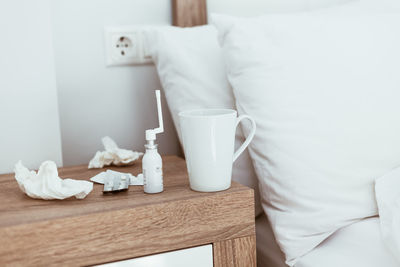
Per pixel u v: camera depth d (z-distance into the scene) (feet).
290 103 3.06
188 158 2.72
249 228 2.75
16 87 3.44
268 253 3.37
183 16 4.25
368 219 2.93
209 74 3.69
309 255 2.92
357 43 3.22
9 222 2.31
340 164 2.94
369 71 3.13
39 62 3.48
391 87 3.11
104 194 2.73
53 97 3.56
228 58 3.37
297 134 3.01
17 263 2.29
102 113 4.22
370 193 2.95
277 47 3.21
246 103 3.24
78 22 4.02
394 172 2.92
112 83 4.22
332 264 2.76
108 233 2.44
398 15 3.49
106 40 4.11
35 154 3.56
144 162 2.71
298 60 3.14
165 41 3.84
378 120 3.02
